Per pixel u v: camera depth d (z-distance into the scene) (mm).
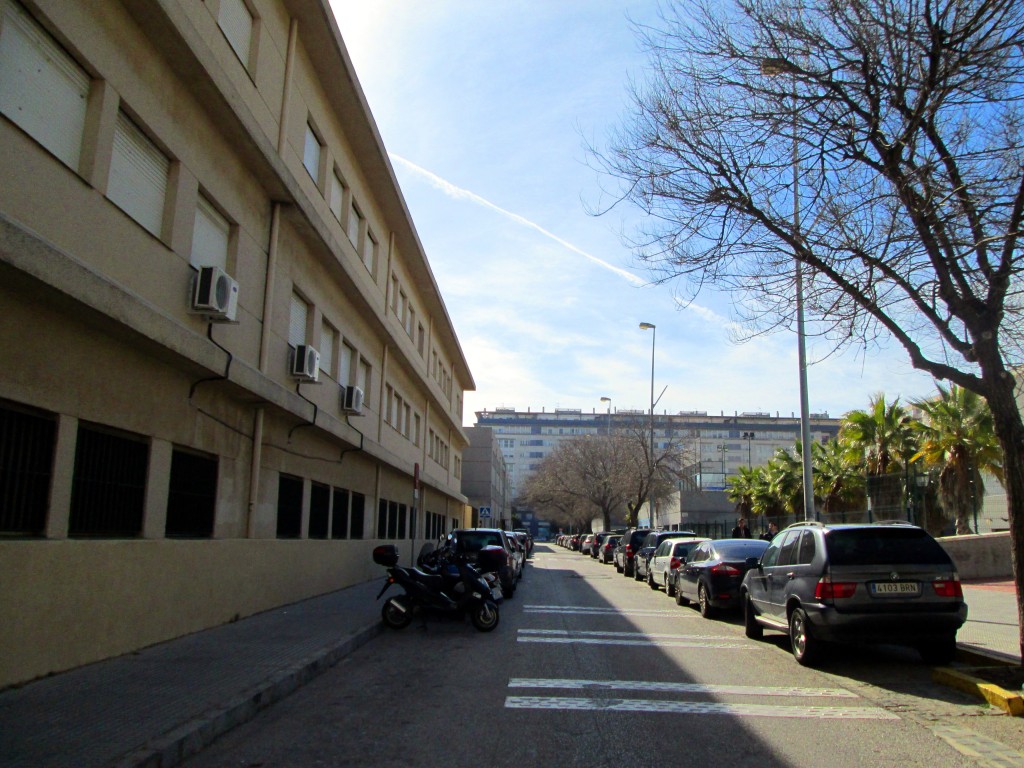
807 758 5723
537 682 8367
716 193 9875
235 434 11914
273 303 13297
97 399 8078
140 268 8906
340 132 17719
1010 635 11508
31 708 6113
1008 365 9453
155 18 8664
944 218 8492
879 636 8695
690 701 7531
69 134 7719
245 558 11977
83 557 7684
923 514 22125
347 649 9969
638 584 23875
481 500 63469
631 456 51750
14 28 6871
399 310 25656
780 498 35844
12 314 6734
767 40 9398
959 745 6082
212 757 5582
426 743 5988
